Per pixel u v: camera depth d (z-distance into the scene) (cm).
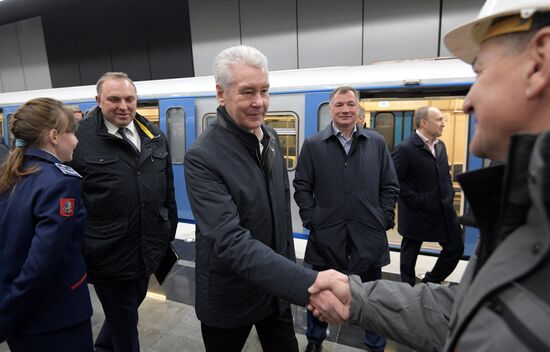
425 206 295
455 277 360
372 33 654
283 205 154
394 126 406
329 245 219
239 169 134
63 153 153
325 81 427
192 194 131
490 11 56
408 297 95
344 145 227
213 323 144
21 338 138
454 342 54
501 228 53
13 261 133
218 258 136
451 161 384
